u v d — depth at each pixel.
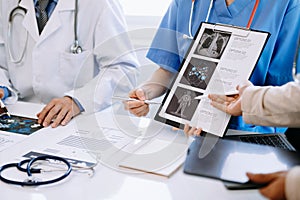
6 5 1.45
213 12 1.15
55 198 0.73
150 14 1.74
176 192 0.75
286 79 1.11
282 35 1.10
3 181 0.78
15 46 1.43
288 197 0.60
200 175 0.75
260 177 0.68
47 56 1.38
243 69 0.97
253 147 0.86
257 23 1.10
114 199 0.72
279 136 0.98
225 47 1.00
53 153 0.90
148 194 0.74
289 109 0.85
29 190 0.75
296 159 0.80
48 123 1.09
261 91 0.90
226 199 0.72
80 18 1.37
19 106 1.27
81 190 0.75
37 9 1.41
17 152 0.92
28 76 1.43
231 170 0.77
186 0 1.19
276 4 1.09
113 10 1.38
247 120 0.92
